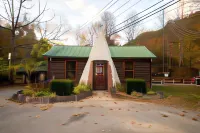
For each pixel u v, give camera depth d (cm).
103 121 484
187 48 3250
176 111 668
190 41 3222
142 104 790
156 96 995
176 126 464
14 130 404
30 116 534
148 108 700
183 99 927
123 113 590
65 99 809
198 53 3073
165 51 3634
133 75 1319
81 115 548
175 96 1052
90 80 1177
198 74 2995
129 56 1289
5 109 632
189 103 834
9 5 1831
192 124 492
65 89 871
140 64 1330
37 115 545
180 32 3350
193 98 943
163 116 570
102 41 1230
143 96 995
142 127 439
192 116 597
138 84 1067
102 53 1202
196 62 3092
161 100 931
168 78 2634
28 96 793
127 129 418
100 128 422
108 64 1199
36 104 732
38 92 831
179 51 3356
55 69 1303
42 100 762
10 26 2066
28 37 2544
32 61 1717
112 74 1177
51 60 1302
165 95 1120
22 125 443
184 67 3166
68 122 472
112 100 880
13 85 1678
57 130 405
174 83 2475
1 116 533
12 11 1852
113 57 1281
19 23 2152
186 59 3288
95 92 1138
